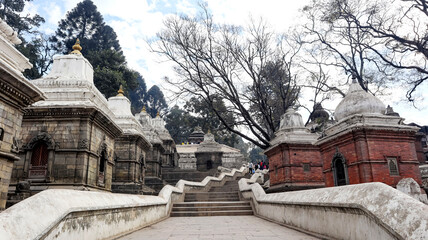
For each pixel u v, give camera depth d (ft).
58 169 39.86
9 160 25.96
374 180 29.84
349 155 32.60
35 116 41.65
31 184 39.34
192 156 156.56
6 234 10.69
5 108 25.53
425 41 76.79
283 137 61.46
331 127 37.42
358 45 91.09
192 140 185.57
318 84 96.43
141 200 29.73
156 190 84.28
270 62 92.27
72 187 39.14
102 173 46.83
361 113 34.24
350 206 16.88
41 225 12.71
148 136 96.43
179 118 248.93
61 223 14.74
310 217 23.73
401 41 79.92
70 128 41.27
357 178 30.94
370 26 84.53
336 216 19.34
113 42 224.94
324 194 21.66
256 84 87.76
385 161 30.73
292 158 58.39
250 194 51.70
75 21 200.44
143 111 106.52
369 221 15.23
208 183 78.95
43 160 41.09
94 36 207.41
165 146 122.72
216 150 136.05
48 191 15.55
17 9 149.48
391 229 12.68
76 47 51.16
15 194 35.32
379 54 84.69
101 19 211.00
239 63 88.58
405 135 32.17
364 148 30.86
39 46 157.48
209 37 88.02
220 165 134.51
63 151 40.34
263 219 38.63
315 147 59.88
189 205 48.78
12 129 26.37
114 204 22.16
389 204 13.89
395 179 30.48
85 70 49.06
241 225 31.12
